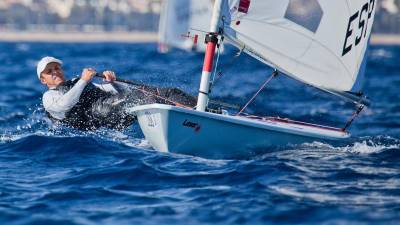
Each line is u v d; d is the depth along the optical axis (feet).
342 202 82.74
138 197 86.02
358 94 113.29
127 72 291.17
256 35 106.11
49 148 108.78
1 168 100.22
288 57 108.37
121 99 117.80
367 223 74.95
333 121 163.94
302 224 75.56
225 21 104.01
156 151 107.45
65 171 98.07
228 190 87.92
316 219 76.79
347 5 108.88
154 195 86.74
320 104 194.49
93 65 375.25
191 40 119.96
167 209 81.25
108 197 86.17
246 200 83.82
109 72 116.57
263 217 77.82
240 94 215.10
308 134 108.68
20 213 80.28
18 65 407.03
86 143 110.22
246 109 181.88
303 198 84.43
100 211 80.89
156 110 102.27
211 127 102.73
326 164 100.58
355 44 111.04
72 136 114.52
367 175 95.14
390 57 558.97
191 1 119.55
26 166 101.24
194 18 119.65
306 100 203.10
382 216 77.15
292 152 107.04
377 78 312.09
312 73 110.01
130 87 119.34
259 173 94.79
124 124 118.32
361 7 110.22
